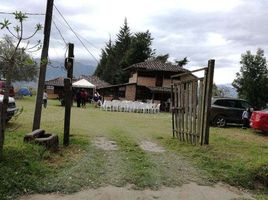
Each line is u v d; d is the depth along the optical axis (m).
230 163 9.56
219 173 8.80
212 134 16.42
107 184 7.59
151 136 14.78
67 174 7.93
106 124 19.20
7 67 7.57
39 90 12.74
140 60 72.38
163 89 46.88
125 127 18.17
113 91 57.22
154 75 48.66
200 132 11.84
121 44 86.38
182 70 47.81
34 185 7.07
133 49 72.62
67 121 11.12
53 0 12.63
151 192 7.39
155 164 9.40
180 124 13.47
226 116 21.44
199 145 11.87
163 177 8.27
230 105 21.66
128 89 51.34
